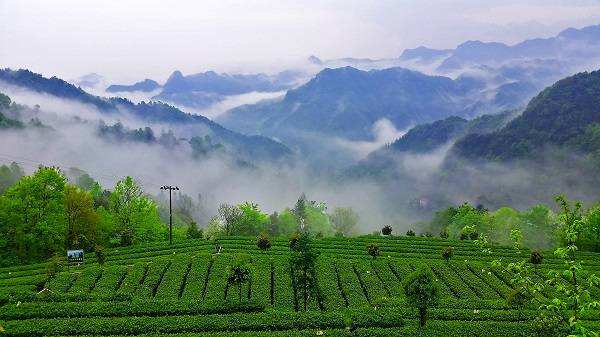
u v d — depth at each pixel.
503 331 44.25
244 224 112.50
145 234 91.50
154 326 44.25
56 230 76.38
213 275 60.22
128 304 48.88
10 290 53.44
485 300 53.22
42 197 76.44
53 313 46.69
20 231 74.12
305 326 45.69
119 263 68.19
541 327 33.12
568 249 22.50
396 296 55.91
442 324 45.66
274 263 65.94
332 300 54.34
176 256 68.19
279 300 53.47
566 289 22.53
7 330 42.31
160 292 54.62
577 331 22.78
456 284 60.62
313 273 49.84
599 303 21.06
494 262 27.53
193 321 45.38
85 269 63.06
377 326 46.16
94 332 43.22
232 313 48.72
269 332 43.72
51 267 60.59
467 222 115.62
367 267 65.75
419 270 45.34
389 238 88.31
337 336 42.94
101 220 85.38
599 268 70.06
